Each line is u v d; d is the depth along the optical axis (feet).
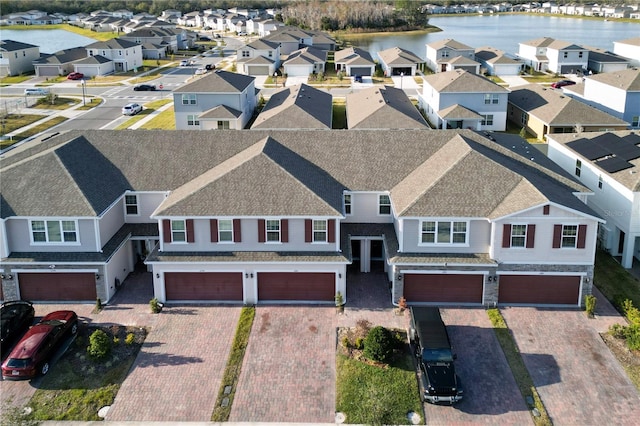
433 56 388.16
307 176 113.39
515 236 100.53
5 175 109.29
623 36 608.19
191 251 105.09
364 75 360.07
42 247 104.88
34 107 280.31
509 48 509.35
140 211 118.01
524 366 86.99
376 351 86.53
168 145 126.00
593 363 87.45
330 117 210.38
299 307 103.96
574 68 357.00
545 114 209.05
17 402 79.61
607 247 124.57
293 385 82.99
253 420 76.59
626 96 213.05
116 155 123.34
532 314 101.04
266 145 118.83
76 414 77.51
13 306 97.76
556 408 78.28
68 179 108.47
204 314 101.71
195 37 579.48
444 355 82.07
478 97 229.45
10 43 384.47
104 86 337.11
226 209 103.14
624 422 75.51
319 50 406.00
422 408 78.69
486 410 78.18
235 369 86.43
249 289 104.73
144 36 465.88
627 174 121.08
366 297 106.83
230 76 248.52
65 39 618.85
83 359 88.89
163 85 337.93
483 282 103.09
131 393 81.56
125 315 101.30
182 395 81.10
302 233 103.91
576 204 102.83
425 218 101.30
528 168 119.14
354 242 118.42
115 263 109.09
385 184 116.47
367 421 72.33
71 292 105.70
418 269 102.27
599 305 103.60
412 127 193.36
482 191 104.73
